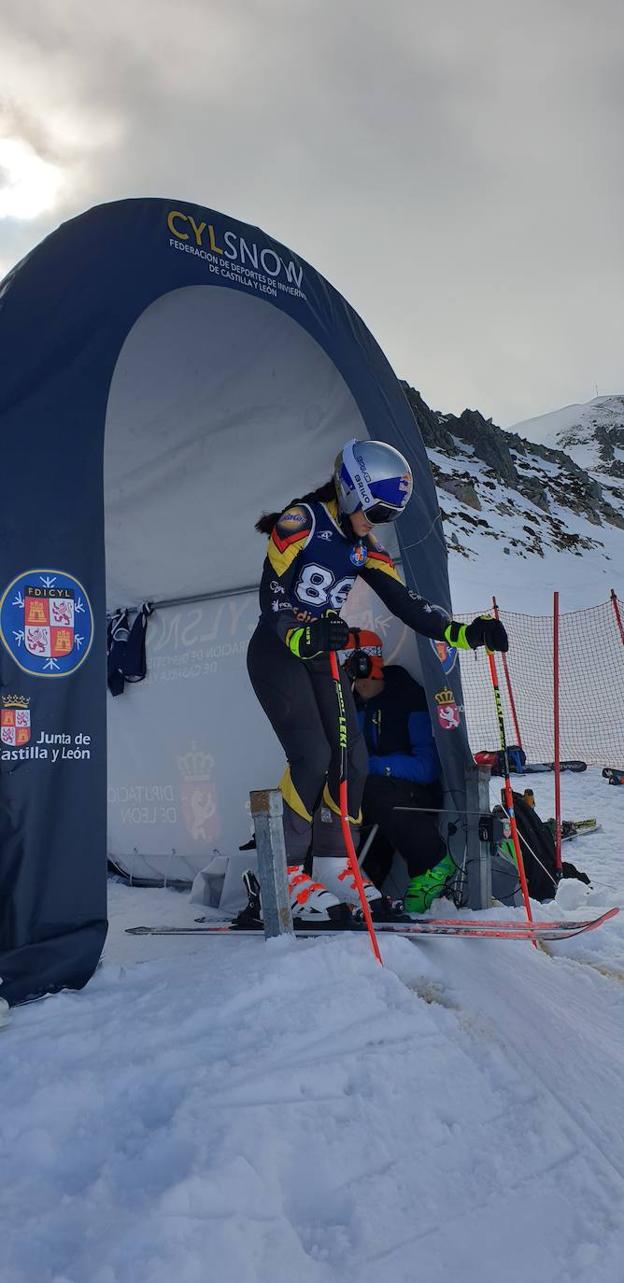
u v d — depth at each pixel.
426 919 3.54
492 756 7.95
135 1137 1.86
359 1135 1.93
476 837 3.93
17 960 2.58
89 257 3.07
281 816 3.05
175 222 3.43
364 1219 1.68
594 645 19.20
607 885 5.31
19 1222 1.60
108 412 4.15
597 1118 2.16
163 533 4.72
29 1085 2.03
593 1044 2.56
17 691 2.68
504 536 45.38
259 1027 2.32
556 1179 1.91
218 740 4.75
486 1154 1.97
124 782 5.04
